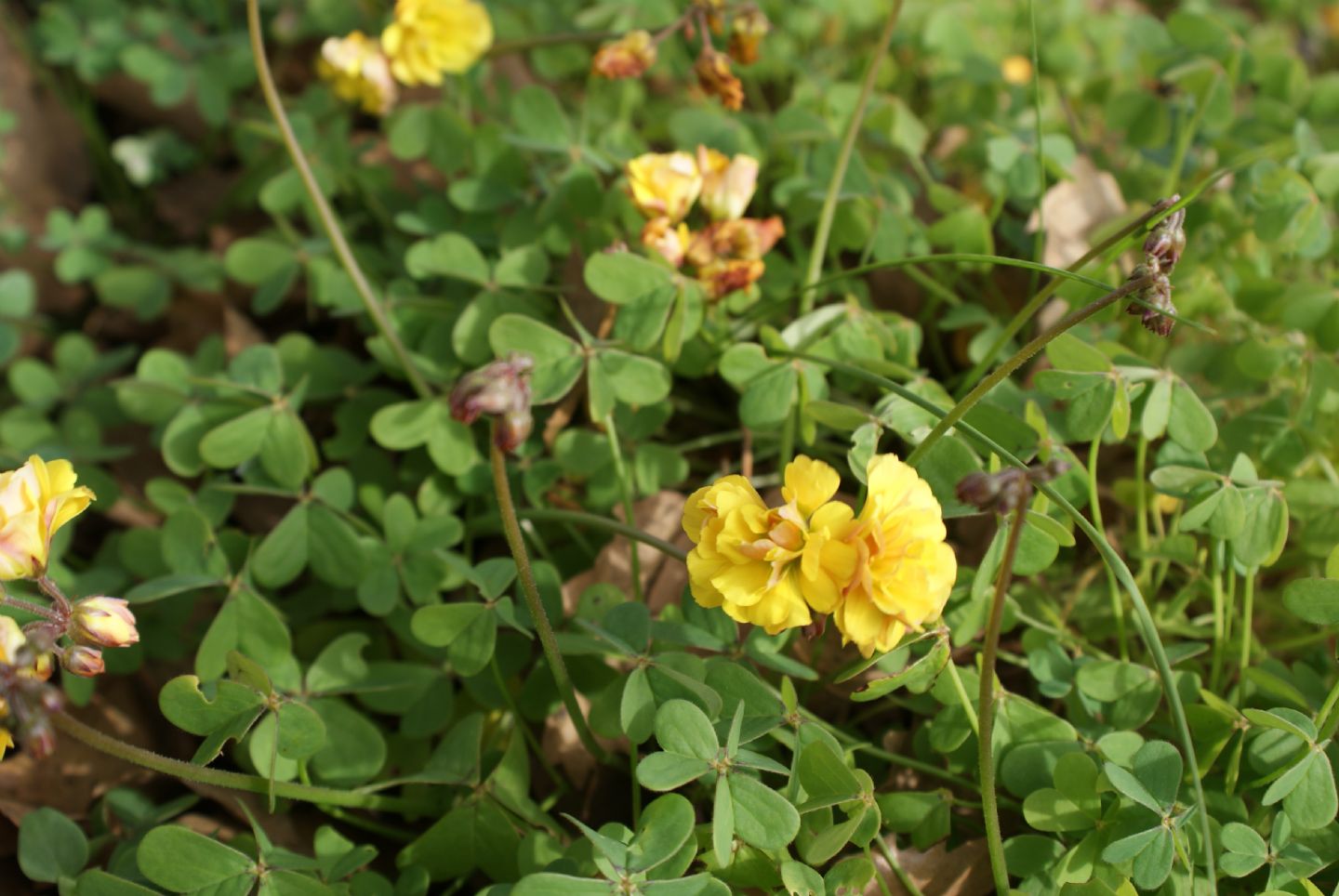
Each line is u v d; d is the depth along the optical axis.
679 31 0.55
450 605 0.42
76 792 0.45
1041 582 0.47
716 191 0.46
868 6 0.58
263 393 0.47
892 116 0.52
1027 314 0.44
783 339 0.46
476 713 0.44
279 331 0.54
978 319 0.49
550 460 0.47
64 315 0.58
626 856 0.39
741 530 0.39
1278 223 0.47
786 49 0.58
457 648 0.43
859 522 0.39
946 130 0.57
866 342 0.46
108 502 0.49
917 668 0.41
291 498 0.50
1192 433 0.43
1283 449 0.46
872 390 0.49
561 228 0.50
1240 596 0.47
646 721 0.41
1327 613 0.41
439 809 0.44
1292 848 0.41
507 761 0.43
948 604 0.43
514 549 0.40
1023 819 0.43
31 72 0.61
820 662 0.45
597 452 0.47
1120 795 0.41
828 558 0.39
